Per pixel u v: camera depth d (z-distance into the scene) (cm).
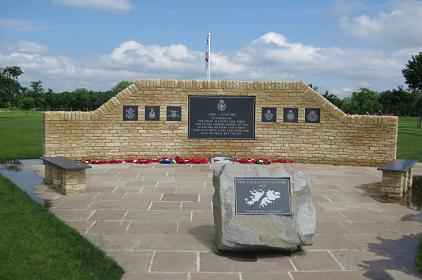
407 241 709
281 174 650
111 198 977
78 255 601
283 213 630
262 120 1543
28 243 637
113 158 1516
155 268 584
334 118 1526
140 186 1112
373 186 1159
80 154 1491
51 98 8988
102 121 1502
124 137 1519
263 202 632
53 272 541
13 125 3741
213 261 610
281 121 1542
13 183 1123
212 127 1539
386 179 1043
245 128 1544
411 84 4219
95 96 8400
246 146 1546
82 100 8475
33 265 560
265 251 644
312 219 634
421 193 1091
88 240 683
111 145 1513
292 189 643
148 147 1530
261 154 1548
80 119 1484
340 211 896
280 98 1538
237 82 1533
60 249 620
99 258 600
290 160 1552
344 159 1529
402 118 6781
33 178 1228
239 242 606
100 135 1504
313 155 1545
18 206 852
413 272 582
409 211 903
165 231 743
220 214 625
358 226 791
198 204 932
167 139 1534
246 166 655
